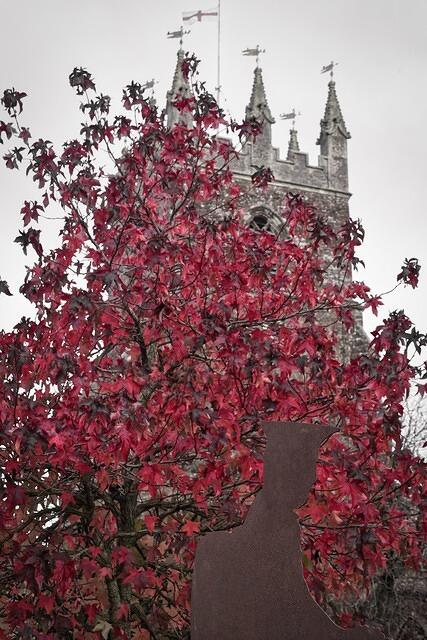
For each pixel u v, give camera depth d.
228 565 5.03
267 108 31.23
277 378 8.36
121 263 10.39
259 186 11.55
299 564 4.91
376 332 8.95
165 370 9.54
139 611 9.41
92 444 7.46
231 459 8.31
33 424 7.56
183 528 8.27
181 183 10.79
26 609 7.48
